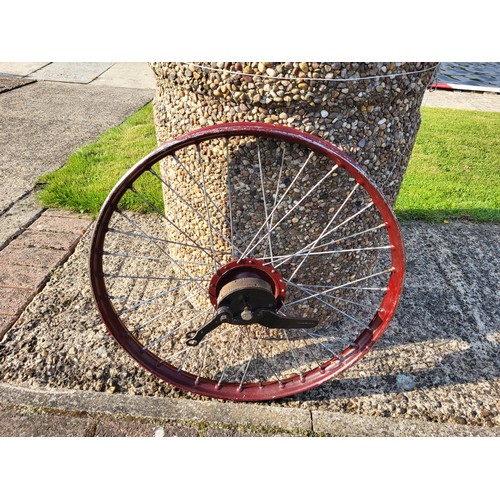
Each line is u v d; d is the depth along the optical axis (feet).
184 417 6.10
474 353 7.39
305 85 5.20
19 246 9.30
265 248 6.70
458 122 18.51
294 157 5.86
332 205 6.37
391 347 7.43
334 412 6.29
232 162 6.03
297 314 7.36
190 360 7.02
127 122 16.28
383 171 6.46
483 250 10.11
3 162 12.91
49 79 21.75
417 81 5.83
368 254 7.43
